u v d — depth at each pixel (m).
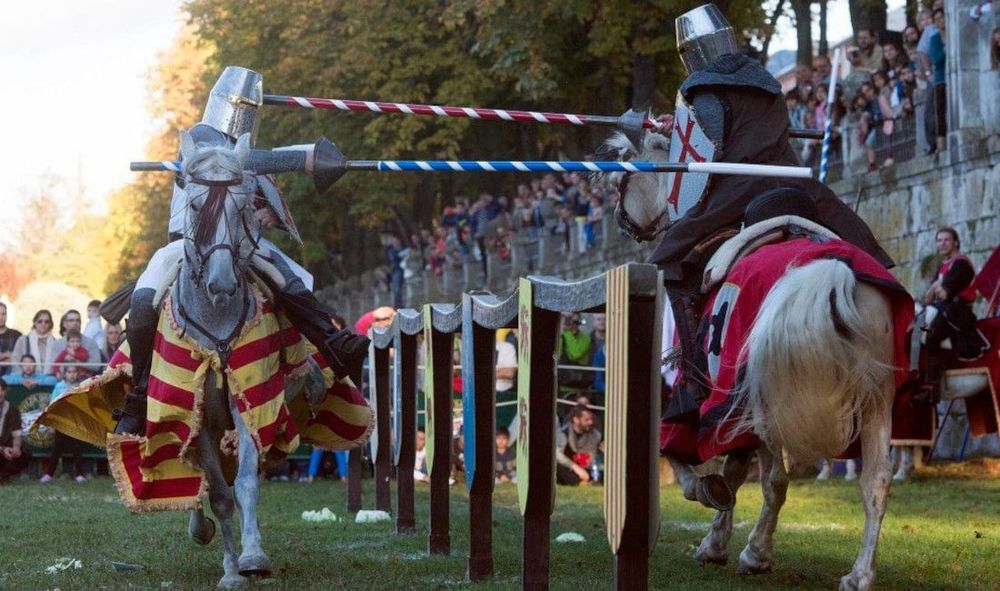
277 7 97.62
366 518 29.39
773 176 19.52
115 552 23.61
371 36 91.50
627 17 67.94
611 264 68.81
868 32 51.16
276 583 19.48
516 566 21.72
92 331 53.34
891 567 21.59
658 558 22.77
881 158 49.94
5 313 49.69
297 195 103.31
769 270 16.98
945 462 41.44
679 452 19.06
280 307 20.41
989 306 38.16
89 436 22.06
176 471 19.64
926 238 46.41
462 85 90.00
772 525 20.80
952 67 44.44
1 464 44.50
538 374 17.53
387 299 104.44
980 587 19.62
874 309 16.48
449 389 23.41
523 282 17.56
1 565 22.03
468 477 20.52
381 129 93.44
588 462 42.16
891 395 16.69
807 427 16.28
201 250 18.97
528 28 71.44
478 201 88.94
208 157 19.31
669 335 23.84
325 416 23.08
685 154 20.94
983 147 42.66
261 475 19.64
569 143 84.50
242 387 19.25
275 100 22.70
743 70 20.66
